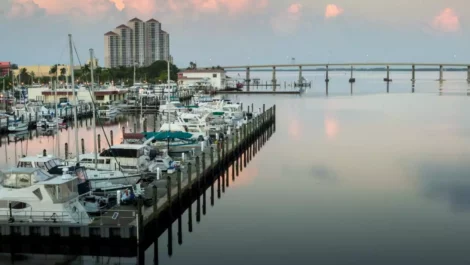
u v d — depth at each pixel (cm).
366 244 3262
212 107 9162
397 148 6694
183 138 5825
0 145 7181
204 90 16975
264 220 3722
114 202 3622
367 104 13800
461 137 7638
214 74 19438
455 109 12175
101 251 2984
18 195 3045
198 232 3500
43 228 2978
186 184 4044
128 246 2977
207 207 4062
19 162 3984
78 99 10781
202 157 4456
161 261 3005
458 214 3831
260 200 4241
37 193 3045
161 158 4706
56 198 3041
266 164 5712
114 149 4422
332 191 4512
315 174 5181
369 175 5100
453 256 3073
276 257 3066
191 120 7125
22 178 3094
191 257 3072
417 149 6600
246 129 6562
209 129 6894
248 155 6275
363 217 3775
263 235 3419
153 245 3247
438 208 3984
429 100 15212
